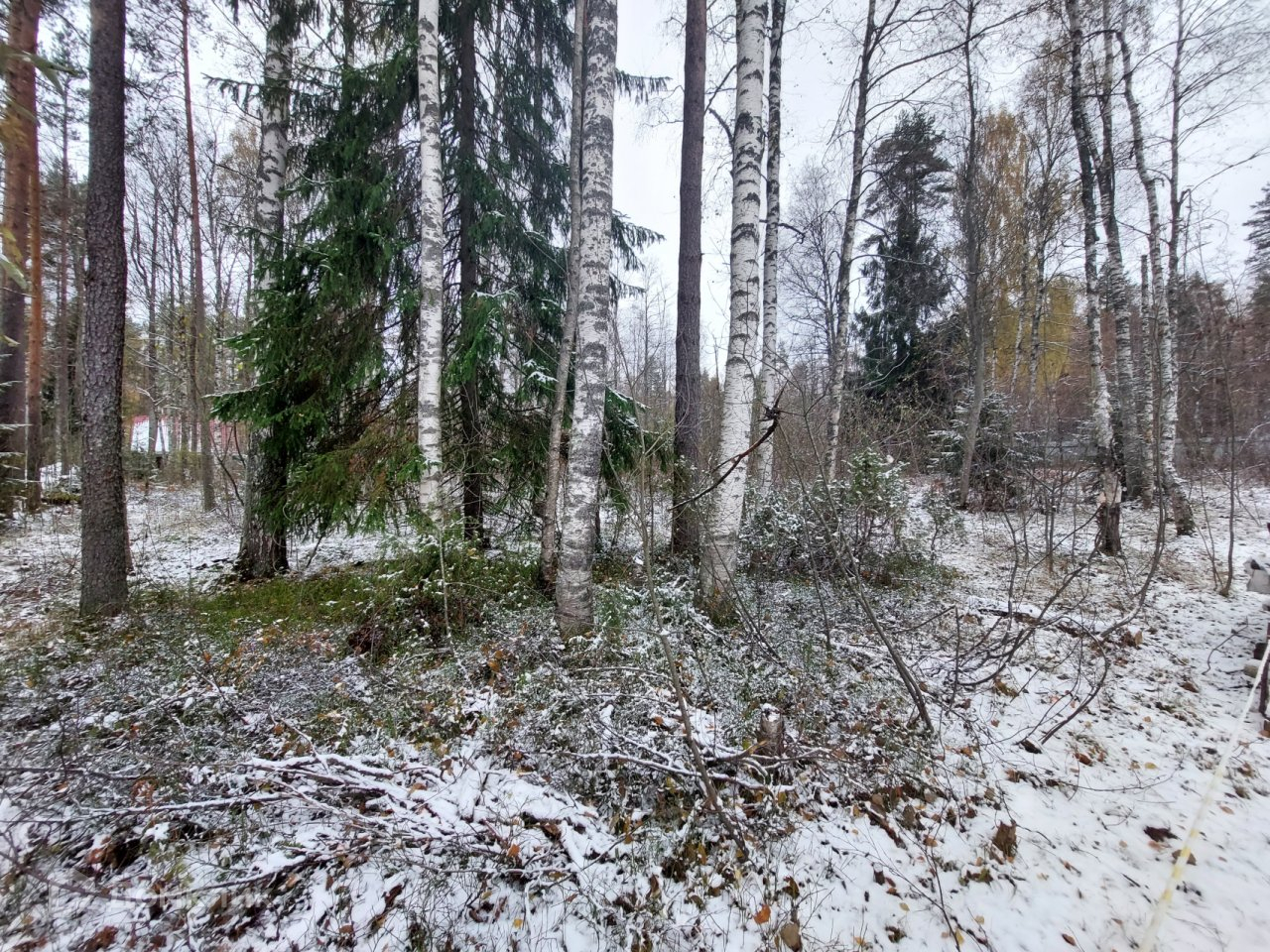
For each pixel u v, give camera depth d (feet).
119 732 9.62
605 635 13.38
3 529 28.19
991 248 40.63
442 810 7.74
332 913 6.46
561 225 23.84
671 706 10.37
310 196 19.44
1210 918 6.54
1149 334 31.58
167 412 56.29
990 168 42.19
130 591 17.90
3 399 30.81
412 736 10.14
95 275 15.70
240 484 44.39
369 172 19.10
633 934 6.40
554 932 6.39
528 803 8.05
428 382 16.61
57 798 7.68
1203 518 30.73
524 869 6.77
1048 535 23.00
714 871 7.35
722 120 26.45
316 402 18.61
